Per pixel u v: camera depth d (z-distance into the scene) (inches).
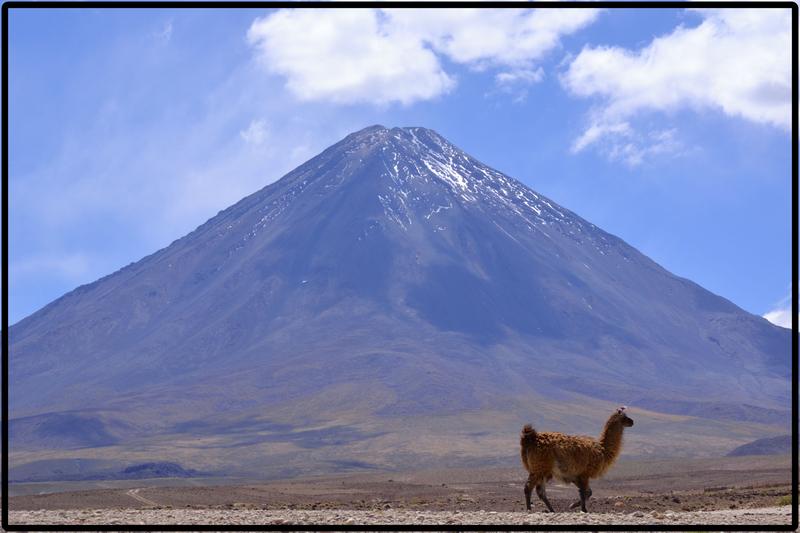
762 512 1612.9
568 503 2650.1
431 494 4704.7
